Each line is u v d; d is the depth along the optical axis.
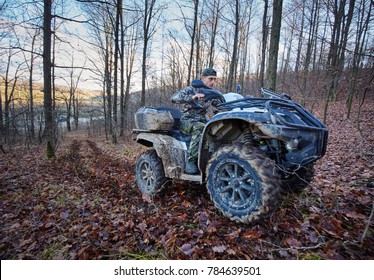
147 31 14.40
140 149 9.40
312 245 1.97
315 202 2.75
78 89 30.33
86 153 9.20
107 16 15.15
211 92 3.18
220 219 2.48
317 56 14.68
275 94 3.01
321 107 13.22
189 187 3.61
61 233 2.52
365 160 4.69
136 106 21.42
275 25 6.59
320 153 2.50
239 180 2.28
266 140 2.52
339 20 13.91
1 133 14.90
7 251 2.27
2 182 4.82
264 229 2.19
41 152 9.68
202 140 2.64
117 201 3.43
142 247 2.17
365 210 2.45
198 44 15.16
